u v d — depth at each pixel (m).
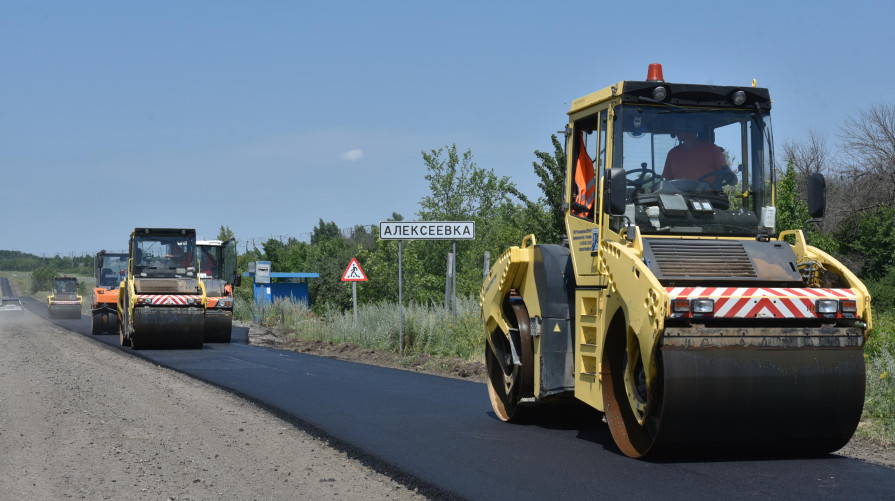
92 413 10.65
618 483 6.71
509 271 9.74
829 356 7.09
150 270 23.27
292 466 7.67
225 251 26.77
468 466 7.40
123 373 15.57
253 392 12.36
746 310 7.01
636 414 7.59
